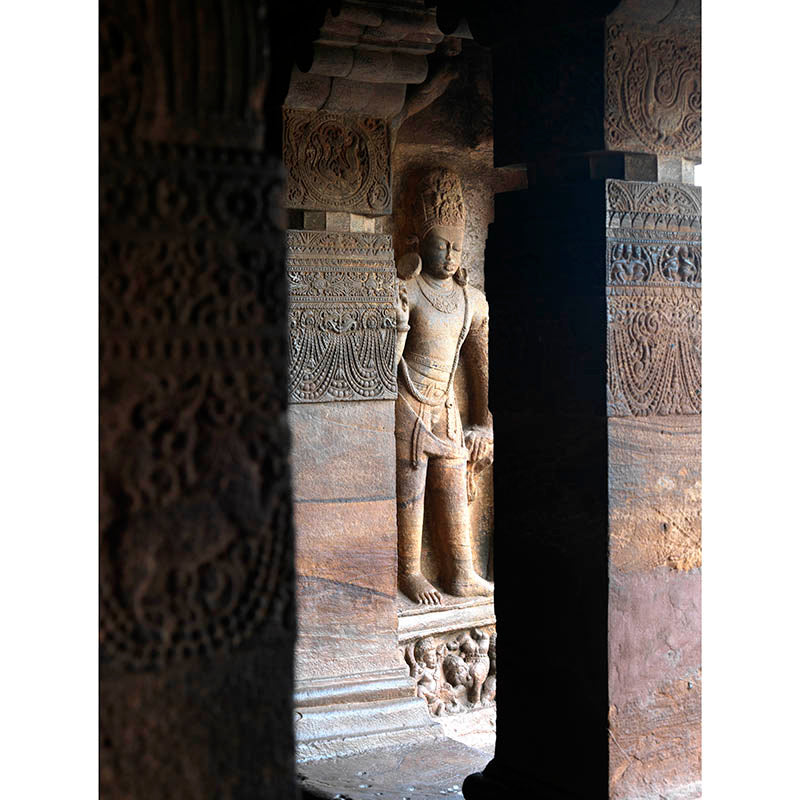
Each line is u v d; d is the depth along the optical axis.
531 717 3.64
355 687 4.88
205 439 1.81
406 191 5.87
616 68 3.27
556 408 3.48
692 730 3.50
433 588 5.79
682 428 3.45
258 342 1.83
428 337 5.74
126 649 1.77
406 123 5.85
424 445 5.76
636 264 3.35
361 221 5.00
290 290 4.80
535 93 3.46
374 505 5.03
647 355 3.37
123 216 1.76
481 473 6.26
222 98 1.80
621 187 3.30
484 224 6.18
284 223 1.85
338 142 4.84
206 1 1.79
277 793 1.85
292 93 4.64
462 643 5.85
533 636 3.61
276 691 1.85
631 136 3.31
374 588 5.04
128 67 1.76
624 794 3.38
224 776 1.82
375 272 4.99
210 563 1.81
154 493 1.78
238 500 1.82
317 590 4.89
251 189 1.83
